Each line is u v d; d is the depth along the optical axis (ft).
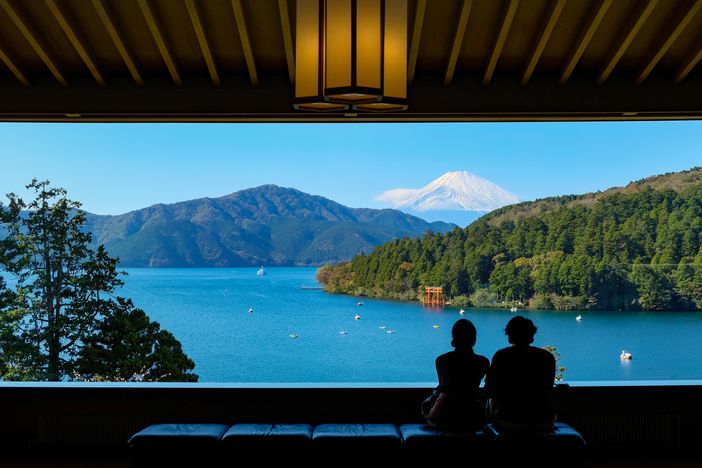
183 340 161.27
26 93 17.97
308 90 11.58
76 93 17.99
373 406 17.26
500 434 13.28
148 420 17.39
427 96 17.94
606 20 16.58
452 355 13.78
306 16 11.62
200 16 16.25
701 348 111.45
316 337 149.89
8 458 17.10
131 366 66.33
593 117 18.45
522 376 13.16
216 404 17.38
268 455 13.62
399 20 11.54
